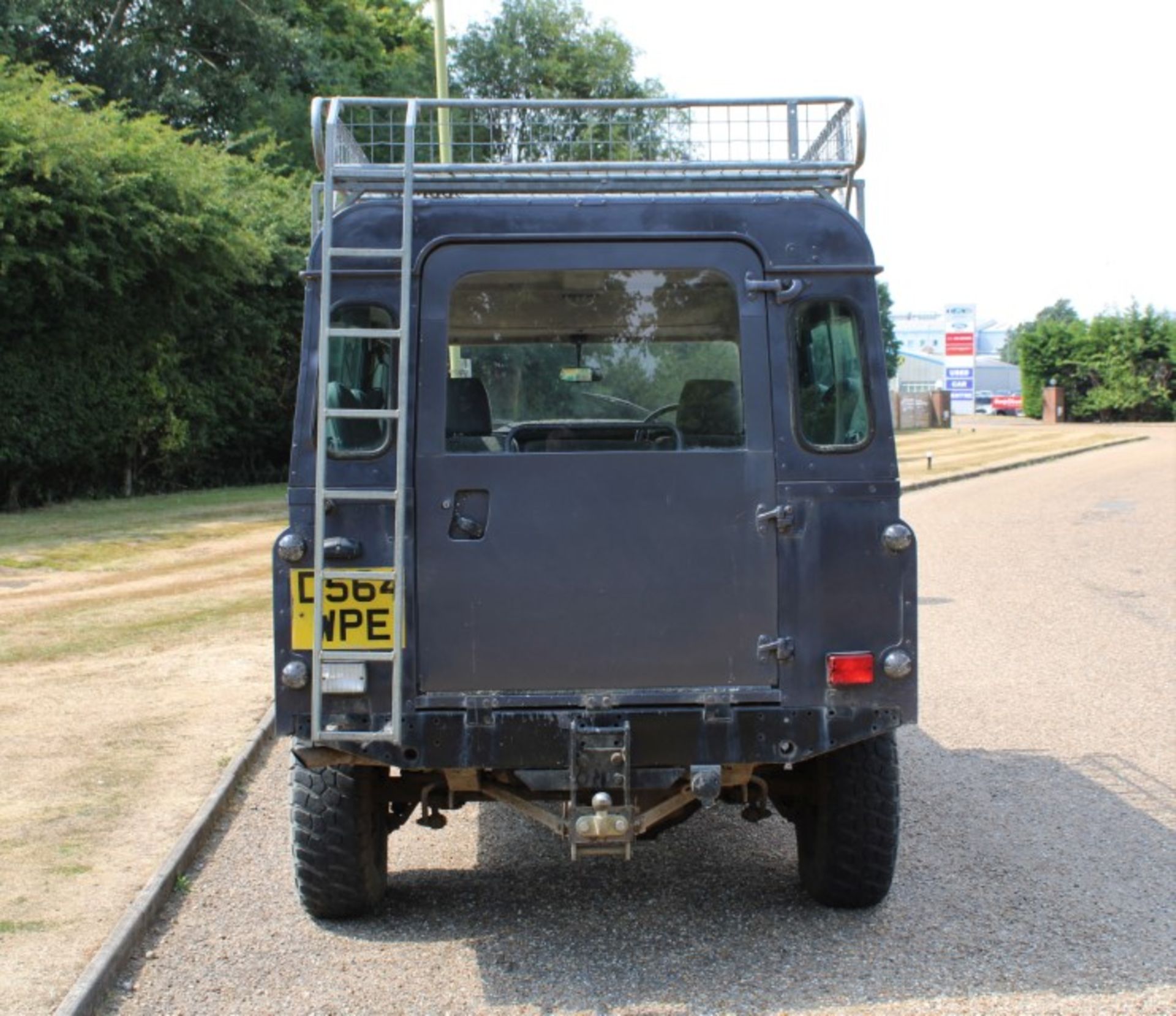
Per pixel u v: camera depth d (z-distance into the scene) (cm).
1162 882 553
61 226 2222
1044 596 1370
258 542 1864
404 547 459
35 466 2438
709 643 468
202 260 2527
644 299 474
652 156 536
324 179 477
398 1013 440
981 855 595
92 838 607
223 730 812
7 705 885
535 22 4403
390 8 4759
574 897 554
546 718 462
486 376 477
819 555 469
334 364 466
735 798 517
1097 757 764
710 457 466
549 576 464
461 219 468
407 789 512
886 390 470
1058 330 6925
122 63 3384
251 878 580
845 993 446
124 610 1295
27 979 449
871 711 468
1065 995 441
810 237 471
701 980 461
